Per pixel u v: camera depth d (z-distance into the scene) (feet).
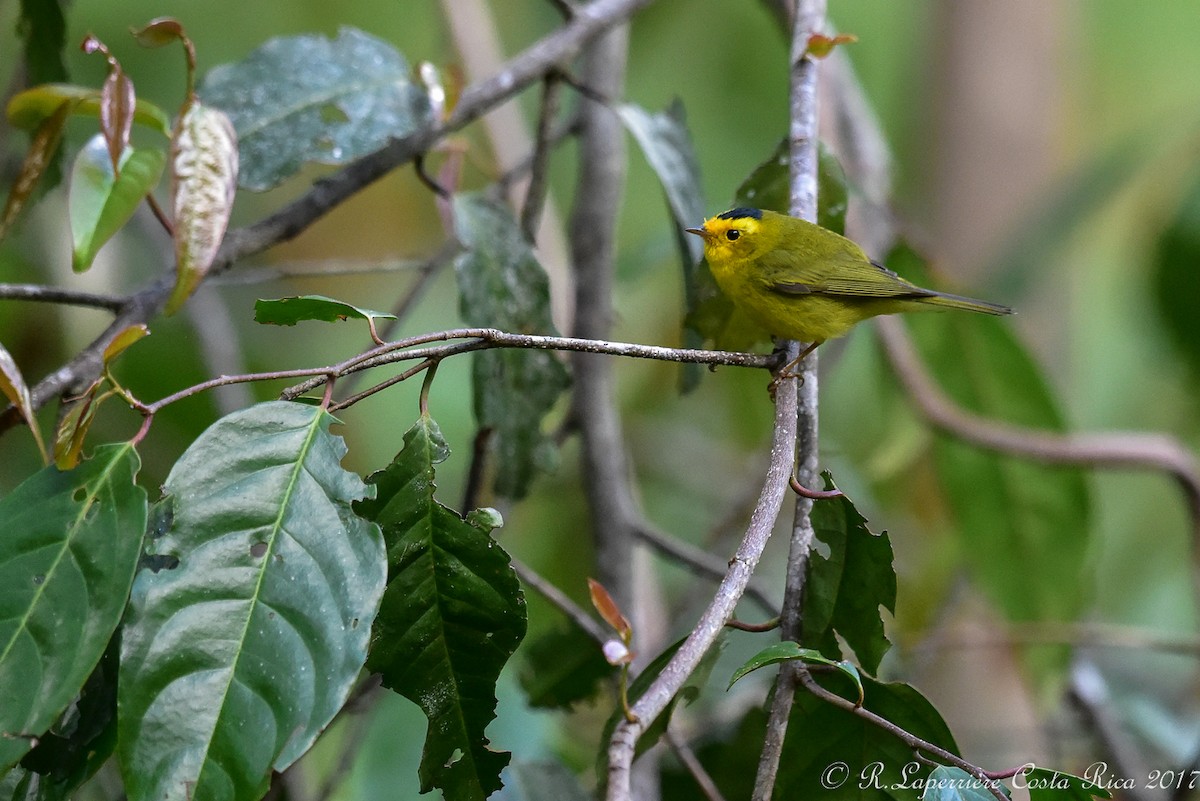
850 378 47.60
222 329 34.24
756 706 25.96
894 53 52.85
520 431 25.80
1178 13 55.31
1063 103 45.06
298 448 15.87
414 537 16.87
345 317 17.16
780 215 28.27
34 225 34.17
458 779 17.65
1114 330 51.72
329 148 24.63
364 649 14.83
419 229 44.83
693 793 27.68
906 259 35.17
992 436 34.78
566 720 35.88
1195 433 48.70
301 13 42.75
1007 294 39.27
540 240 37.63
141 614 14.83
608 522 31.24
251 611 15.05
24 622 14.66
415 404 39.91
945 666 40.65
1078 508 36.58
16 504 15.34
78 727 16.16
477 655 17.22
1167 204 42.29
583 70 32.89
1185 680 45.73
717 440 48.62
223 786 14.32
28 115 20.31
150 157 18.58
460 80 26.32
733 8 46.68
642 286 44.62
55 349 34.99
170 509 15.40
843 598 18.58
